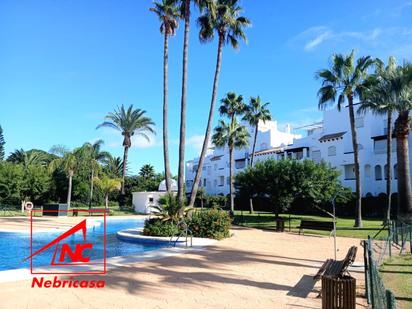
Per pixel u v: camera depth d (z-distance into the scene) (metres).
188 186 71.62
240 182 29.81
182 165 20.25
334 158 43.84
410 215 24.73
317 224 20.61
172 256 12.45
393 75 25.83
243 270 10.38
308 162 27.56
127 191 64.44
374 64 26.47
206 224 18.39
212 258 12.25
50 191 46.44
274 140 58.31
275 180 27.05
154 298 7.31
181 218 18.61
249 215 36.97
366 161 40.66
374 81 26.09
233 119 42.44
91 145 45.88
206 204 52.84
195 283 8.63
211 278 9.22
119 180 47.03
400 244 15.87
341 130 45.16
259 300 7.35
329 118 46.97
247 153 57.00
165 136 21.83
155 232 18.25
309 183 26.44
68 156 42.59
